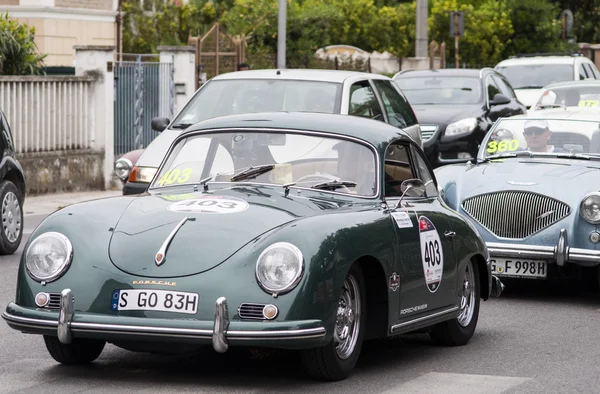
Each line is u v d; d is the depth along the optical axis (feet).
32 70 88.38
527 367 31.14
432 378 29.25
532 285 47.47
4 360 30.60
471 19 181.57
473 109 77.46
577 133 48.39
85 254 27.20
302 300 25.91
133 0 139.85
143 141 93.81
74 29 126.62
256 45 147.54
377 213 29.53
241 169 31.40
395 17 182.39
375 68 149.59
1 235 51.80
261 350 30.42
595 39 227.61
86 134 84.84
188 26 144.15
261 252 26.32
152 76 94.63
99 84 85.35
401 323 29.91
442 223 32.78
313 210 28.68
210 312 25.93
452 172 46.39
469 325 34.88
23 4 122.11
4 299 41.09
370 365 30.89
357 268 28.30
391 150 32.14
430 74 82.64
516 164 46.34
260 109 52.49
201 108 53.67
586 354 33.17
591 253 42.27
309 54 150.00
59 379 28.30
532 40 192.65
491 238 43.62
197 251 26.66
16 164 53.16
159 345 26.94
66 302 26.63
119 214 28.45
